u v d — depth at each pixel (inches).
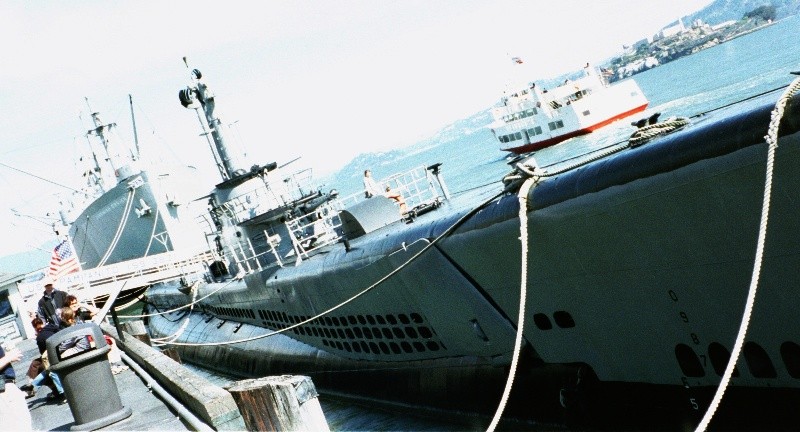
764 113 230.4
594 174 292.5
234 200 805.9
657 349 307.1
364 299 495.2
